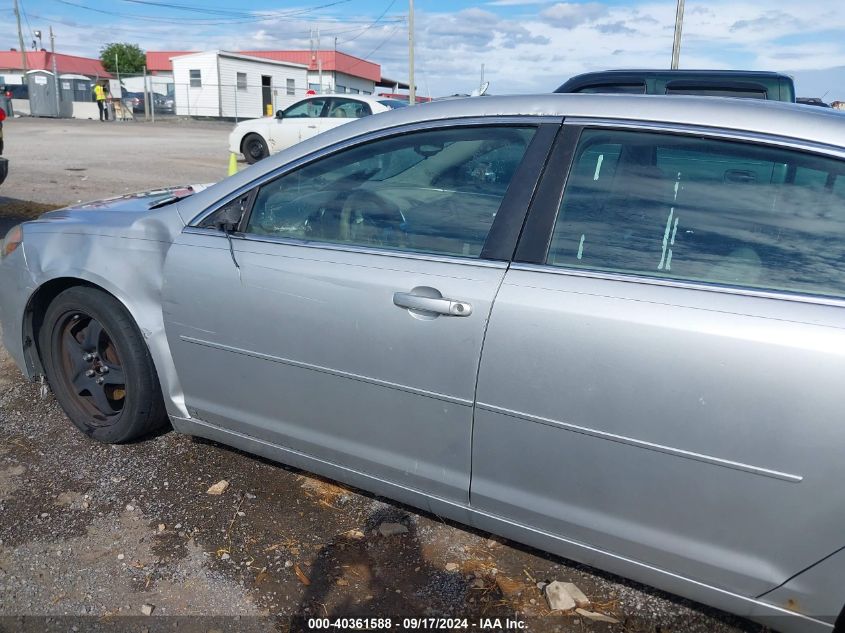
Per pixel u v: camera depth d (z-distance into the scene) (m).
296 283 2.57
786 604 1.94
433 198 2.47
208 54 35.59
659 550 2.08
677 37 16.12
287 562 2.61
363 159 2.64
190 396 2.99
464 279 2.27
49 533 2.72
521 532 2.33
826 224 1.96
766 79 5.69
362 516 2.88
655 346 1.97
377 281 2.41
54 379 3.40
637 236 2.16
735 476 1.91
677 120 2.18
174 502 2.93
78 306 3.18
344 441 2.60
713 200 2.11
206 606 2.40
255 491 3.02
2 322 3.50
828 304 1.87
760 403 1.85
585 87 6.14
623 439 2.04
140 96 40.50
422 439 2.40
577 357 2.07
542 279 2.18
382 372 2.41
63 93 34.66
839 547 1.82
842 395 1.76
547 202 2.26
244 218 2.80
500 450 2.25
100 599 2.41
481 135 2.44
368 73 49.00
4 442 3.35
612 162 2.24
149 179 12.18
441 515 2.51
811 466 1.81
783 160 2.04
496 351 2.18
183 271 2.84
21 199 9.36
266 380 2.72
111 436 3.27
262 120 15.20
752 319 1.90
